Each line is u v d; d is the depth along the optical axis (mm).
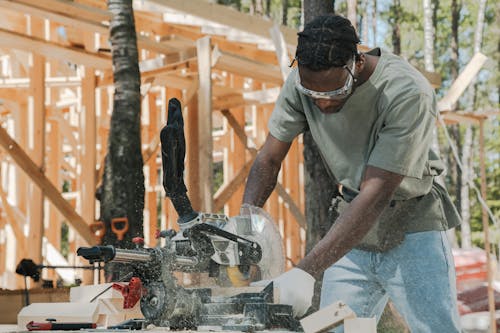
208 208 8180
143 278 2082
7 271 11383
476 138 28391
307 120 3129
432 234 3111
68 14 7371
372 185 2729
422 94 2775
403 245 3121
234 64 8859
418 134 2758
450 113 10227
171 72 9125
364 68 2822
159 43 8781
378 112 2857
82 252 1940
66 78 10742
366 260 3217
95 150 9500
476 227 26047
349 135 2971
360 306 3256
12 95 10555
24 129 10664
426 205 3113
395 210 3098
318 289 4664
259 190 3188
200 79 8477
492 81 28812
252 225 2350
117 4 7004
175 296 2047
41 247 8406
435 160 3113
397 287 3143
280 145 3215
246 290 2230
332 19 2623
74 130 12570
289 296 2312
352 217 2674
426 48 21516
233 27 9016
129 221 6566
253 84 12539
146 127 12078
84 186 9398
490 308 8930
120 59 6867
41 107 8570
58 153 12148
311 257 2576
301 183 12812
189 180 9961
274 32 8102
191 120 10062
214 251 2209
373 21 26734
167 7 8516
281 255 2398
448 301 3078
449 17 29609
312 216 7133
